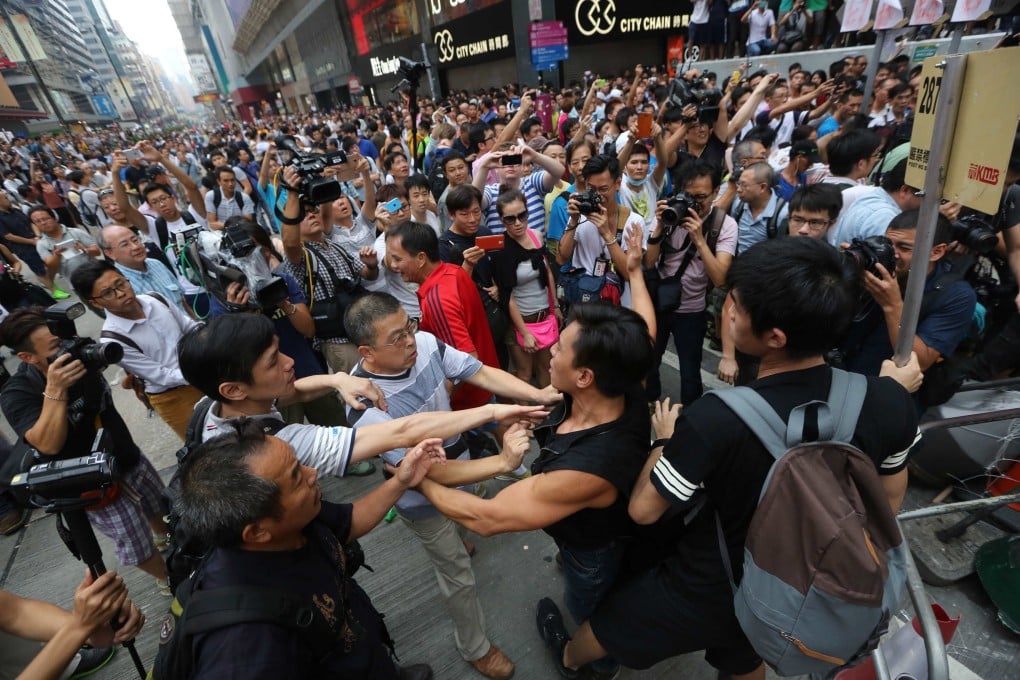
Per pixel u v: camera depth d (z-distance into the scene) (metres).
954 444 2.29
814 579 0.98
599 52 15.91
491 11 15.70
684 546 1.32
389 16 23.19
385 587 2.42
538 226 4.08
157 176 7.46
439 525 1.71
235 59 67.69
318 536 1.23
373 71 27.98
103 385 1.97
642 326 1.22
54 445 1.70
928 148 1.41
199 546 1.17
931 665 1.19
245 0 43.59
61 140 29.95
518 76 15.04
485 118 10.59
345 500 2.99
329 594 1.14
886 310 1.85
